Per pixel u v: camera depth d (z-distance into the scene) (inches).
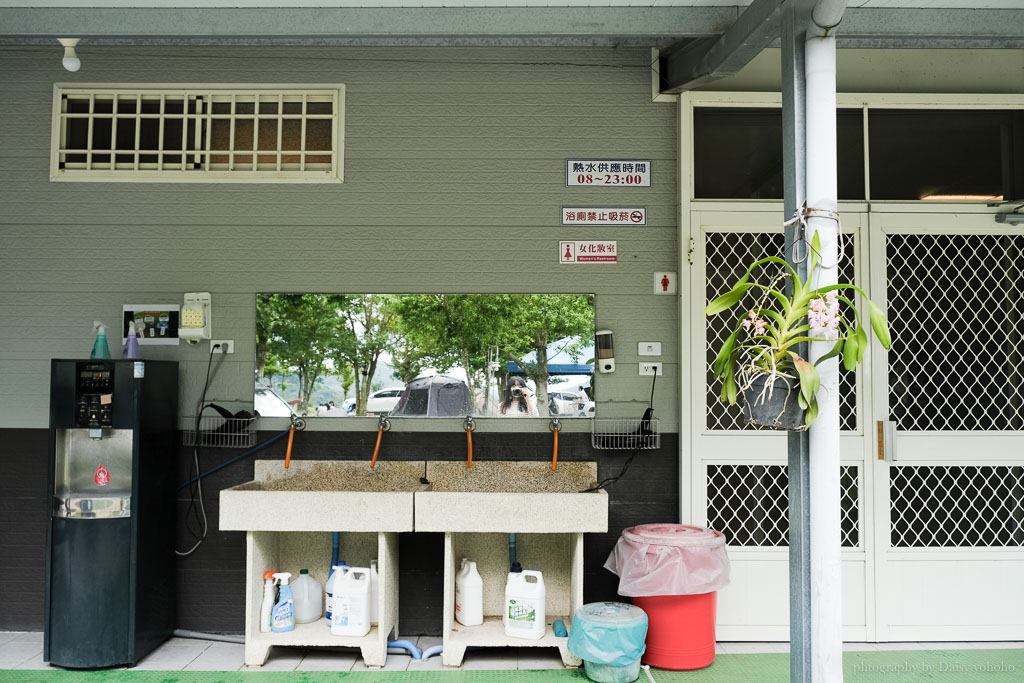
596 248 158.2
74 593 135.3
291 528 136.3
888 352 155.6
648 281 158.1
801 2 109.2
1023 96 157.5
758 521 153.9
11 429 156.0
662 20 132.3
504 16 132.0
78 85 158.6
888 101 156.7
